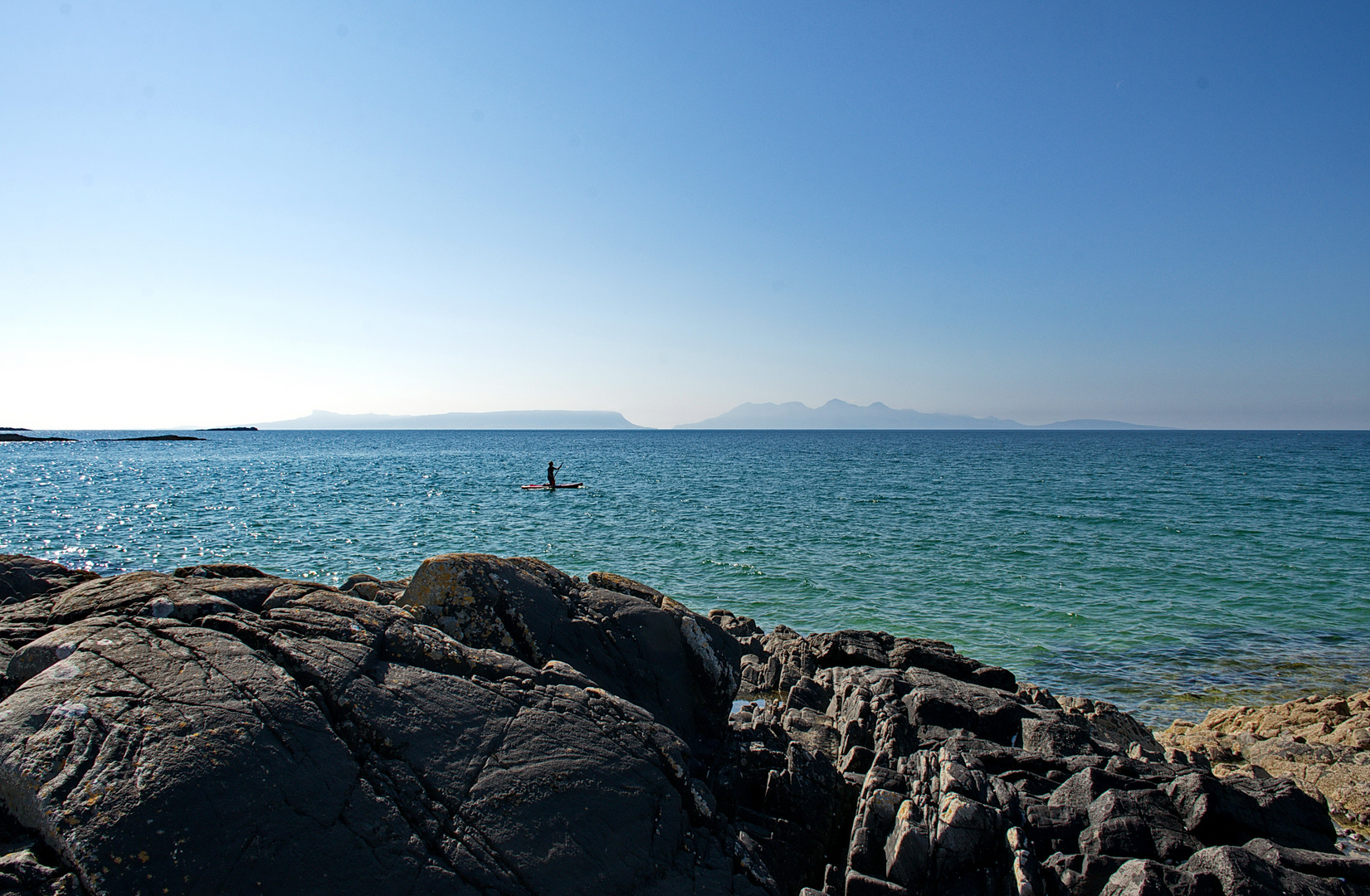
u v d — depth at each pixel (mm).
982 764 7465
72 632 5418
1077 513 40031
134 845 3891
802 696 10477
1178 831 6145
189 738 4441
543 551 27422
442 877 4410
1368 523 35594
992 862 6070
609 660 8344
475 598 7816
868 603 20172
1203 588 22031
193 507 41188
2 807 4207
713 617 17047
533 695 6055
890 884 5945
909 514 39469
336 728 5059
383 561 25484
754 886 5500
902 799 6691
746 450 145500
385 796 4723
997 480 65000
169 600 6020
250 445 167250
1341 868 5664
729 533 31938
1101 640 17094
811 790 6934
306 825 4324
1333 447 154125
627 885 4875
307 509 40656
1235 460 101000
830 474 73812
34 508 40375
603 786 5398
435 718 5395
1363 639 17250
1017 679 14703
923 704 8883
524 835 4820
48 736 4344
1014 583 22500
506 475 69000
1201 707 13359
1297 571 24516
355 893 4148
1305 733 10859
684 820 5699
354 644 5836
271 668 5250
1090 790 6656
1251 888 5223
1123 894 5379
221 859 3992
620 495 49438
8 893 3668
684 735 8328
